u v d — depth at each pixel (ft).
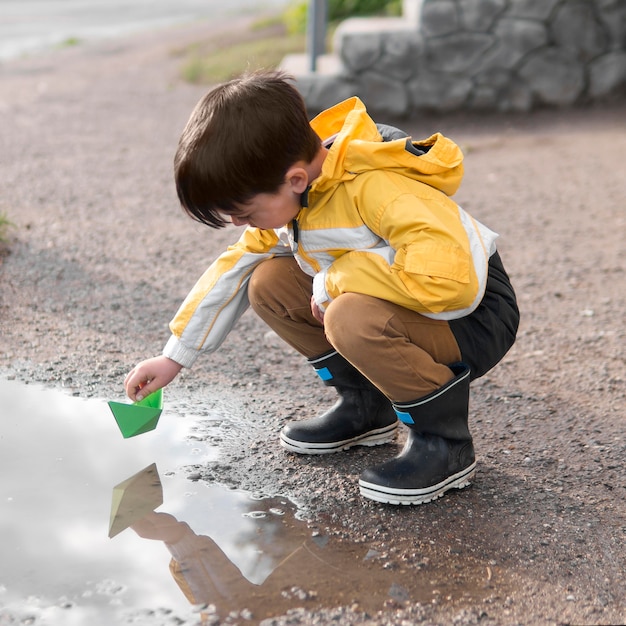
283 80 6.68
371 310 6.82
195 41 37.32
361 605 6.15
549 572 6.56
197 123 6.47
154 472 7.92
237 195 6.42
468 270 6.55
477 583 6.42
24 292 11.96
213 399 9.34
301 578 6.45
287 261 7.70
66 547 6.81
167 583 6.40
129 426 7.58
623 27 22.57
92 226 15.15
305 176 6.54
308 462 8.13
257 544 6.88
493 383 9.82
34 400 9.16
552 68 22.82
